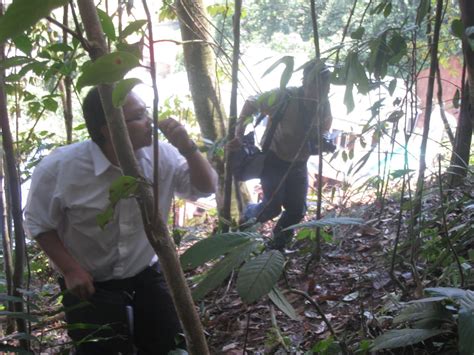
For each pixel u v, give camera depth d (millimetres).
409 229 3094
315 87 3541
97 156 2287
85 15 1211
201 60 4758
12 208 2514
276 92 3027
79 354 2502
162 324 2574
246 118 3502
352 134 3525
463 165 3469
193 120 5875
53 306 3684
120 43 1406
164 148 2453
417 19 2691
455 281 2625
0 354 2359
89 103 2205
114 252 2424
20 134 4008
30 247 4445
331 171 5797
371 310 2865
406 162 2805
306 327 3088
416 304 2109
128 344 2482
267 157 4117
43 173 2297
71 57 2477
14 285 2520
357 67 2410
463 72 3234
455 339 2291
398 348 2473
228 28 6875
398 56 2654
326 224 1535
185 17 4602
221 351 3094
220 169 4254
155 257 2580
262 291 1334
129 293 2553
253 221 2107
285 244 3709
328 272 3660
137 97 2195
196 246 1421
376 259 3584
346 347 2180
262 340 3102
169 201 2494
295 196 4203
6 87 3096
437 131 5445
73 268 2320
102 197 2311
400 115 2828
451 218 3383
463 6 2078
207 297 3703
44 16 889
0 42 882
